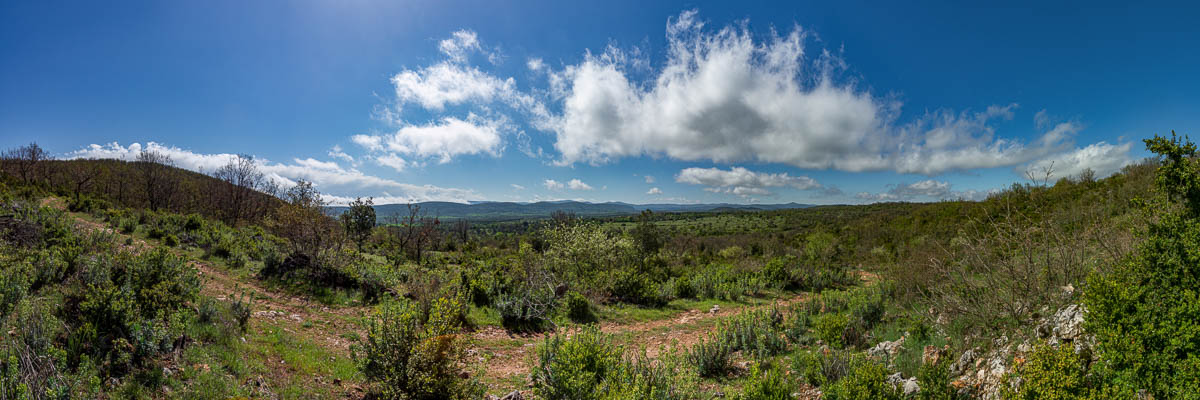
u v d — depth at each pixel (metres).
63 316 5.30
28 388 3.63
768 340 8.52
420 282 11.69
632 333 11.35
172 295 6.34
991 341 5.54
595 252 21.03
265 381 5.50
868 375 4.61
